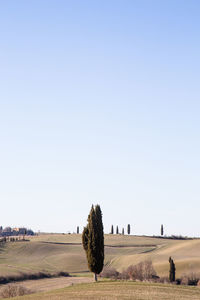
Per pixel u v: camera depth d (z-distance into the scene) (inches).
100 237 2645.2
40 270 5393.7
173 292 2111.2
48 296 2132.1
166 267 5615.2
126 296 1971.0
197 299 1937.7
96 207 2679.6
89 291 2181.3
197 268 5511.8
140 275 4165.8
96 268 2625.5
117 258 7126.0
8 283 4286.4
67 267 6884.8
